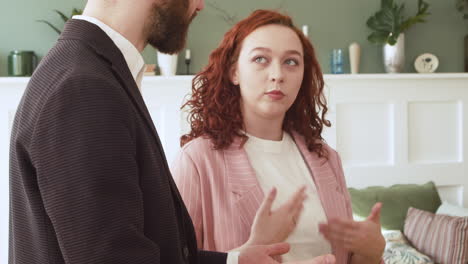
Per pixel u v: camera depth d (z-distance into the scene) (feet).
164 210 2.65
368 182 11.39
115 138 2.35
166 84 10.25
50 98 2.35
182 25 3.01
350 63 11.45
